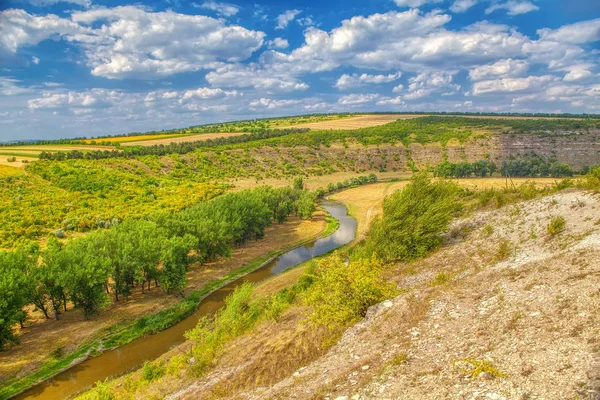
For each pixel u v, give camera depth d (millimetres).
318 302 21234
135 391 24672
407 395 10555
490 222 30250
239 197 77125
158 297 46938
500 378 9977
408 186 34250
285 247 70562
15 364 33250
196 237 55156
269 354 19969
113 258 44812
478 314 14625
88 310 40562
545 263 17078
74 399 27422
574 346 10211
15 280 36156
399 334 15312
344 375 13273
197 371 23203
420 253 29562
